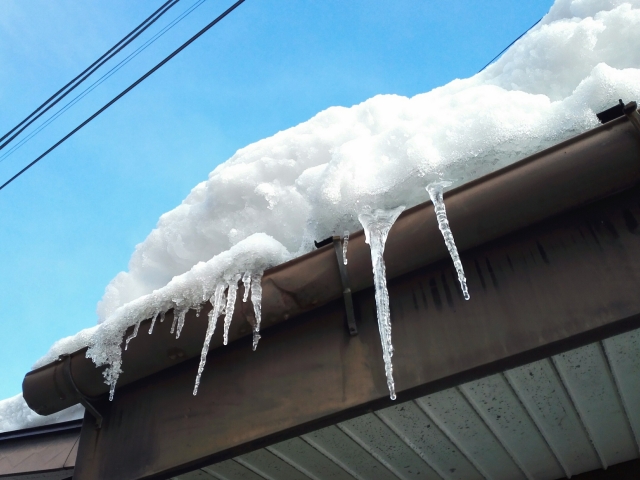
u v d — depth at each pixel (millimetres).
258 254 1699
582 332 1271
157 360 1850
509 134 1493
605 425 1661
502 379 1460
